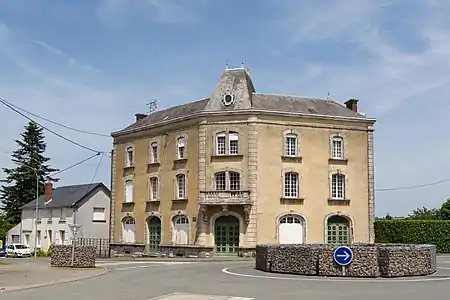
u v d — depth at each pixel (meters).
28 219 67.44
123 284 20.41
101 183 61.97
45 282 20.97
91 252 29.31
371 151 44.97
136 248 47.91
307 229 42.56
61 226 61.56
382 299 15.45
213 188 42.69
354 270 22.55
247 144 42.22
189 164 44.28
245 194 41.47
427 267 23.58
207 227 42.56
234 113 42.62
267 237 41.56
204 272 25.81
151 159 47.97
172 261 36.81
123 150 51.03
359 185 44.47
